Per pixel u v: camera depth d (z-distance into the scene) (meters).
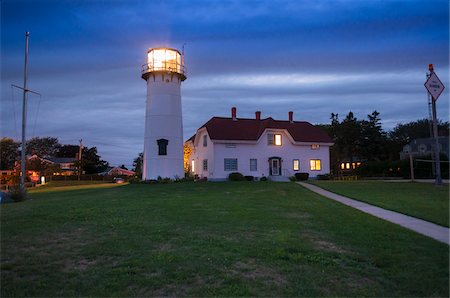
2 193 21.47
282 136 45.31
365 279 6.46
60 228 10.73
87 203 17.39
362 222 11.77
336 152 61.22
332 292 5.87
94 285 6.10
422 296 5.76
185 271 6.72
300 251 8.10
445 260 7.46
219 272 6.70
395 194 21.31
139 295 5.71
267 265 7.12
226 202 17.69
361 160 73.38
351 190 24.52
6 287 6.02
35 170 69.94
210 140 42.28
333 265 7.16
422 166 46.12
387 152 68.44
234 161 42.72
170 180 36.72
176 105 40.50
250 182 36.81
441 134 62.72
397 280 6.40
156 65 39.81
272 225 11.21
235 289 5.91
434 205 15.88
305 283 6.21
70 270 6.87
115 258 7.62
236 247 8.35
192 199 19.27
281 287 6.03
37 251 8.16
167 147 39.31
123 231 10.24
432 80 26.61
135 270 6.77
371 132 66.12
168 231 10.19
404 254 7.89
